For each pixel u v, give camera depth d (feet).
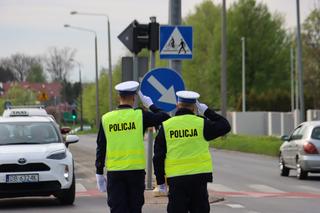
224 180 141.28
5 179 93.20
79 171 164.04
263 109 491.72
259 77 515.09
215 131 55.21
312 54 400.67
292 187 127.13
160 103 93.50
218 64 512.22
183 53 97.55
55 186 94.99
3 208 95.91
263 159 214.48
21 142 100.73
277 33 521.24
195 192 55.57
